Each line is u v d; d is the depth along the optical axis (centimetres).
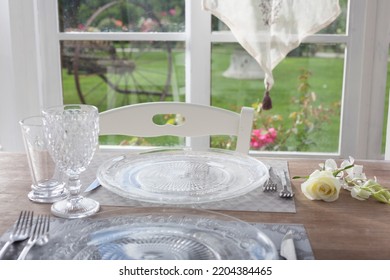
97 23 199
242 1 174
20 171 112
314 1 172
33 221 83
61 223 83
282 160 119
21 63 193
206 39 191
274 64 178
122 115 136
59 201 92
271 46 176
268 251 70
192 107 137
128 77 202
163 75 201
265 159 121
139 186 97
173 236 76
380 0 181
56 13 197
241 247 72
